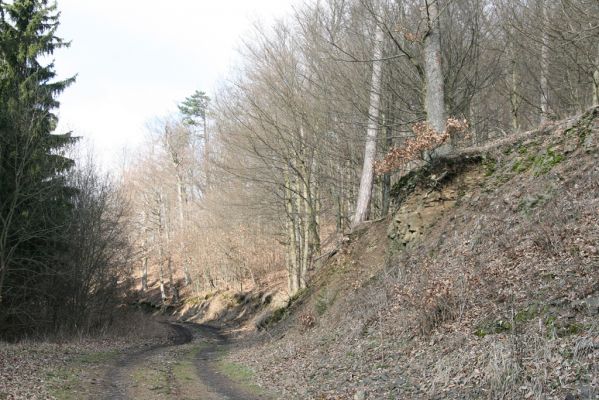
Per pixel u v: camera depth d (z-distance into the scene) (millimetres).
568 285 7059
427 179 13812
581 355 5672
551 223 8836
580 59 16594
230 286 41250
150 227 48469
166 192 51250
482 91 20516
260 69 20547
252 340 19922
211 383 11109
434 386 6902
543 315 6883
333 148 20359
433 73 13734
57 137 21156
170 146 49812
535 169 11109
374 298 12258
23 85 19625
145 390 10180
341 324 12805
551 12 15703
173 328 32406
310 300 17234
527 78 20562
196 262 44531
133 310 31828
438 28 13945
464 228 11625
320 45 17734
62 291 22641
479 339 7477
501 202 11031
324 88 17984
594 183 9062
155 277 56094
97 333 24172
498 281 8570
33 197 19516
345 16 17797
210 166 32031
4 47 19641
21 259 19719
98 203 24766
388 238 14578
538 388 5531
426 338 8750
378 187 22422
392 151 13148
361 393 7637
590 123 10773
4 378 10609
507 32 17156
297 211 24391
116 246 26938
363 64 17047
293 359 12336
